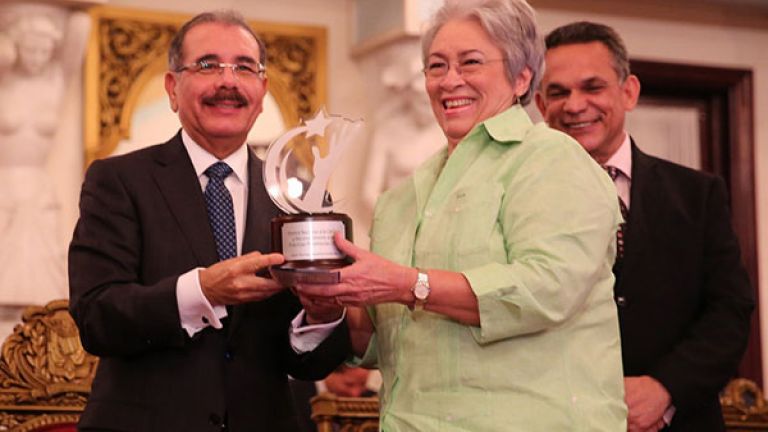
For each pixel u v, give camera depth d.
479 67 6.28
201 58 6.63
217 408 6.30
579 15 13.62
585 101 7.81
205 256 6.41
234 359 6.41
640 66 13.77
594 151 7.84
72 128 11.59
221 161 6.70
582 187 5.91
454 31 6.32
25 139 11.02
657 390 7.14
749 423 8.88
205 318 6.13
